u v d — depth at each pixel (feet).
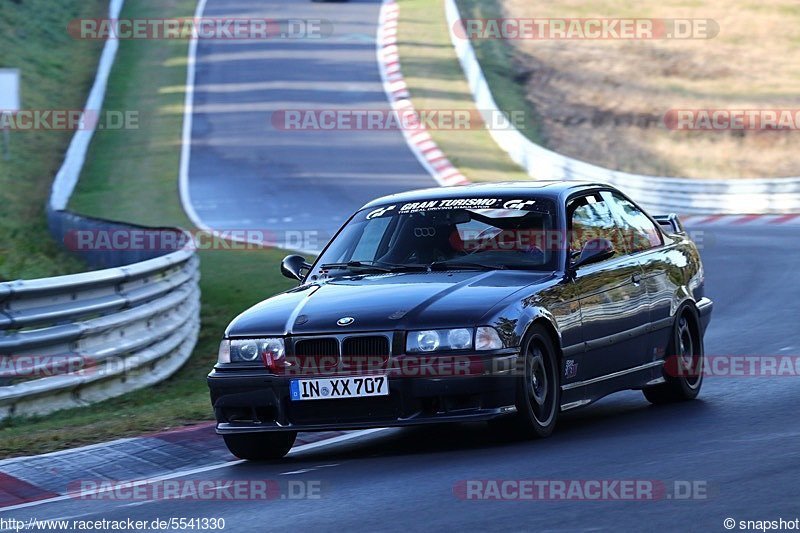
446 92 425.28
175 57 488.44
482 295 78.74
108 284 123.95
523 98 435.94
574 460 71.97
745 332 136.77
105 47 479.00
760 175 369.91
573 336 83.20
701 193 304.50
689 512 57.77
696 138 405.18
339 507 64.08
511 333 76.64
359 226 92.02
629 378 90.48
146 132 382.42
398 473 72.59
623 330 89.20
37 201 299.17
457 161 333.42
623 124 416.46
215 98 426.92
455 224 88.28
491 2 588.91
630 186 297.94
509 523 57.62
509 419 77.92
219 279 194.49
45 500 73.87
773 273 190.19
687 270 100.83
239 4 588.91
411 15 556.10
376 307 78.43
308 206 277.85
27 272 198.08
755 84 483.51
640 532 54.65
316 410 77.77
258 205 281.54
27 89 417.28
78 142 348.38
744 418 85.66
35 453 89.04
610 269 89.40
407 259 86.84
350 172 321.11
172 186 310.65
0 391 107.45
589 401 85.46
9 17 489.26
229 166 332.80
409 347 76.18
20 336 110.01
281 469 78.69
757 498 59.82
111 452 87.15
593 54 511.81
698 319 100.53
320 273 88.94
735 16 588.91
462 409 76.13
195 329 158.20
